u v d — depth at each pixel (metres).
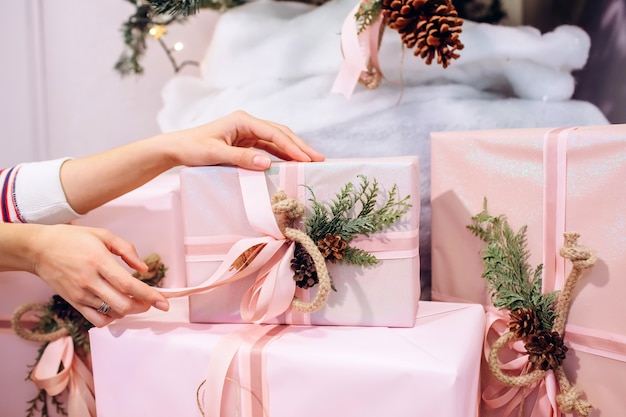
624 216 0.63
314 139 0.95
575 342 0.67
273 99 0.96
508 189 0.72
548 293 0.69
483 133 0.74
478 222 0.74
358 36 0.83
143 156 0.76
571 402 0.64
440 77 0.89
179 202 0.83
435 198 0.79
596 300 0.65
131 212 0.82
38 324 0.85
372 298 0.66
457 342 0.61
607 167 0.63
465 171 0.75
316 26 0.93
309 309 0.64
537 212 0.69
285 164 0.67
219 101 0.99
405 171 0.64
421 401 0.56
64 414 0.87
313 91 0.94
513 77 0.86
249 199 0.66
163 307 0.66
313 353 0.60
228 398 0.64
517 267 0.70
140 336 0.67
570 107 0.85
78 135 1.06
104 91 1.04
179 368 0.65
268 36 0.95
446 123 0.89
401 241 0.65
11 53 1.06
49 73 1.05
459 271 0.78
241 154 0.67
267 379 0.61
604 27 0.82
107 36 1.02
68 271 0.67
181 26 0.98
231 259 0.65
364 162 0.65
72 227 0.70
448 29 0.71
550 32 0.84
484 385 0.76
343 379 0.58
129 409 0.69
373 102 0.92
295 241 0.66
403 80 0.90
